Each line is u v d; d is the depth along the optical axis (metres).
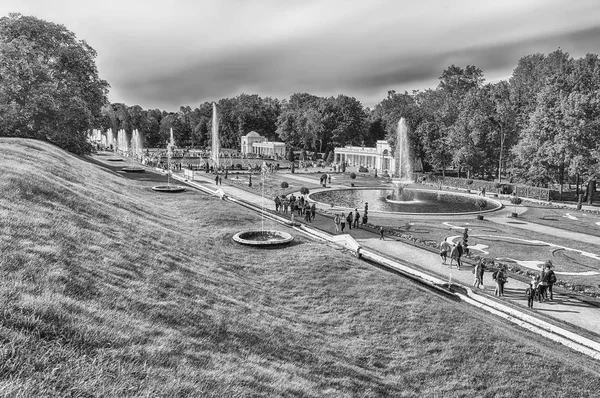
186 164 129.25
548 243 41.41
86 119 67.12
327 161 145.12
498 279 27.03
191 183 72.25
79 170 42.16
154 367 10.05
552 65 102.62
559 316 24.16
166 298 15.41
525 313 23.89
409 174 105.62
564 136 69.12
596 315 24.41
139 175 73.00
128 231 23.25
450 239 42.28
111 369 9.23
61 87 63.50
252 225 39.12
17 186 21.27
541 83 95.88
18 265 12.69
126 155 138.25
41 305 10.52
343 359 15.64
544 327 22.41
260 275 24.98
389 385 14.41
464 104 95.00
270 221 43.31
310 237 38.94
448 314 20.84
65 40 65.44
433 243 40.03
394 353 17.06
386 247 38.53
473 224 50.41
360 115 173.88
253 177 97.50
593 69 87.81
